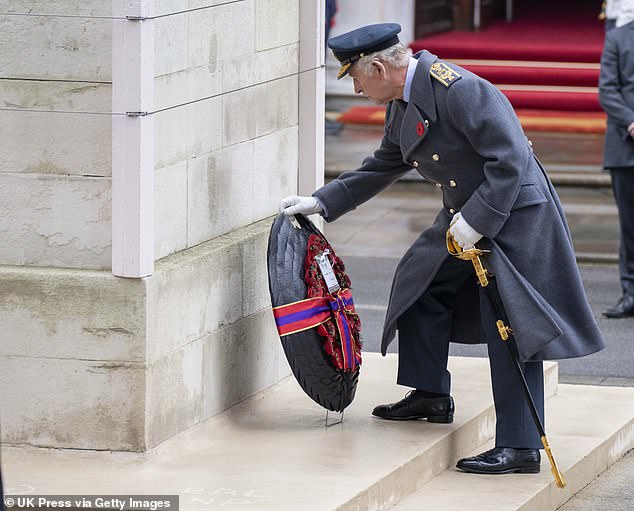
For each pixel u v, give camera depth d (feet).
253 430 76.64
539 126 218.38
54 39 68.69
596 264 146.00
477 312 79.25
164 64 70.54
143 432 69.31
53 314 69.36
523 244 73.10
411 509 70.28
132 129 67.72
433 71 73.41
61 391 69.77
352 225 163.32
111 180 68.80
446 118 73.41
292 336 75.25
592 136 215.51
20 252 70.44
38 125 69.41
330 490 67.10
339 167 185.47
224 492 66.54
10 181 70.08
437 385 78.64
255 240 78.74
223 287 75.61
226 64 76.43
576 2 310.65
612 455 84.99
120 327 68.80
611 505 77.41
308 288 76.23
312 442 74.74
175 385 71.51
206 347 74.33
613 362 108.78
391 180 80.12
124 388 69.15
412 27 244.83
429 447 74.49
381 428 77.66
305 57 84.58
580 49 239.50
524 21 285.84
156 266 70.64
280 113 82.94
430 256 77.41
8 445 70.59
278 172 83.35
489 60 241.55
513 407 75.25
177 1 71.26
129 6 67.31
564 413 89.40
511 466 75.56
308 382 76.02
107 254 69.41
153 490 66.64
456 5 264.31
